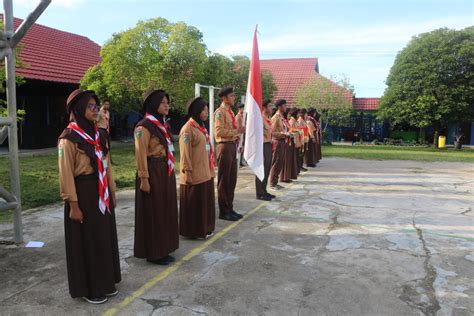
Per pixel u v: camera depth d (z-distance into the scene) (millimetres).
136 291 3393
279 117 7734
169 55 11617
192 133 4539
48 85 13805
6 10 4438
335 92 20641
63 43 17750
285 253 4277
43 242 4625
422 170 10797
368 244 4566
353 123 25641
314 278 3645
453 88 18938
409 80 19938
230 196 5570
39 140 13805
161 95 3869
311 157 11047
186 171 4547
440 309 3090
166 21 11992
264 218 5680
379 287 3463
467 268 3877
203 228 4641
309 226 5273
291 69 27562
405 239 4746
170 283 3545
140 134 3744
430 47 19578
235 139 5570
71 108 3119
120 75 11742
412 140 24344
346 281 3578
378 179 9172
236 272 3777
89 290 3176
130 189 7742
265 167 6770
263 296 3297
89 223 3131
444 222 5500
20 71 12523
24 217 5672
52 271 3816
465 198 7133
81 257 3137
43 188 7254
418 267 3896
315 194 7375
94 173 3148
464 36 19312
